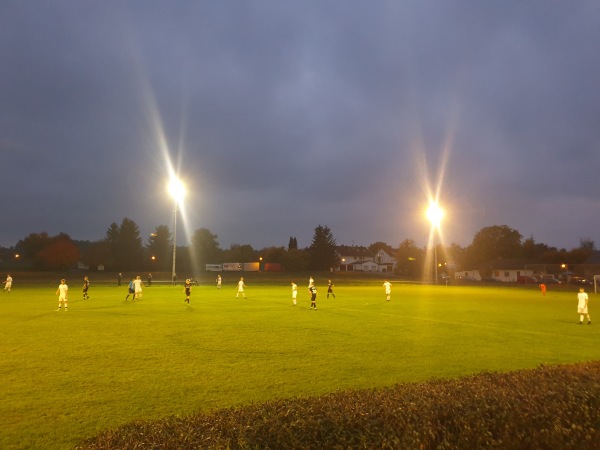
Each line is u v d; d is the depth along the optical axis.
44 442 6.74
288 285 68.50
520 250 120.88
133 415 7.90
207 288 58.12
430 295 46.81
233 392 9.41
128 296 37.56
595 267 89.69
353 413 4.61
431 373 11.17
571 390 5.51
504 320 23.58
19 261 127.00
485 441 4.42
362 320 23.05
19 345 15.17
